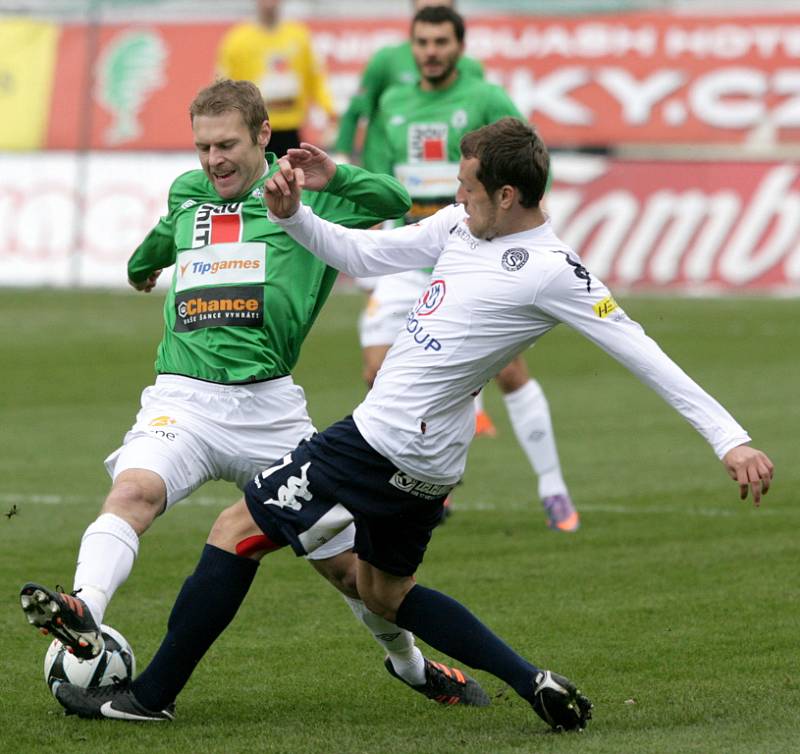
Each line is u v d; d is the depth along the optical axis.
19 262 76.25
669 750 16.19
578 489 33.97
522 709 18.48
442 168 33.19
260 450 18.98
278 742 16.86
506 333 17.03
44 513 31.08
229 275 19.09
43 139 77.38
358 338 61.16
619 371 53.78
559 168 73.06
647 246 71.75
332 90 75.62
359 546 17.41
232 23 77.00
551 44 74.62
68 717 17.97
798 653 20.72
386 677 20.03
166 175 75.56
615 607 23.61
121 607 23.83
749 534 29.03
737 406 44.66
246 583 17.48
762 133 72.50
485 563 26.94
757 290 70.50
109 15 78.00
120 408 45.16
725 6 76.38
